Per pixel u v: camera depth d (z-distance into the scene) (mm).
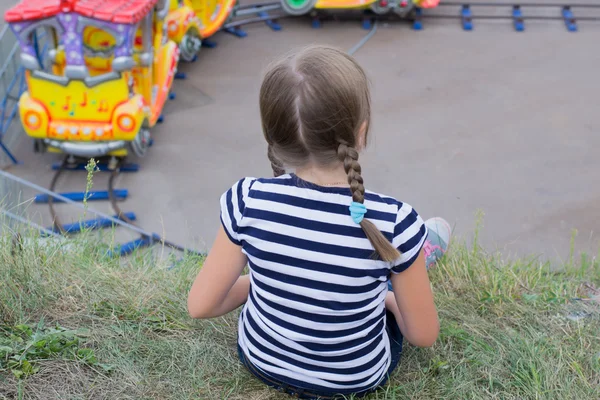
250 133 10227
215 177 9258
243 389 2305
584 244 8062
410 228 1855
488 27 13242
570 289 3209
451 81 11477
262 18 13359
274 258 1879
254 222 1874
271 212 1857
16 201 6488
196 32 11266
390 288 2506
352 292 1881
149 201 8719
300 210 1843
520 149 9805
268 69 1794
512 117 10539
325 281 1864
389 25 13312
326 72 1705
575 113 10641
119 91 8312
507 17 13445
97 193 8641
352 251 1837
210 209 8664
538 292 3131
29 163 9367
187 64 11867
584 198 8844
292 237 1849
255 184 1909
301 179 1863
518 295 3049
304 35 12984
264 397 2262
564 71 11805
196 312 2082
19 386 2176
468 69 11836
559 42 12750
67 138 8500
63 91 8328
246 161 9625
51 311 2619
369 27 13211
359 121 1771
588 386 2365
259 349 2098
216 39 12672
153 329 2617
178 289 2928
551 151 9766
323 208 1835
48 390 2213
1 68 9633
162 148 9750
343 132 1742
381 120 10383
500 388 2369
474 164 9484
